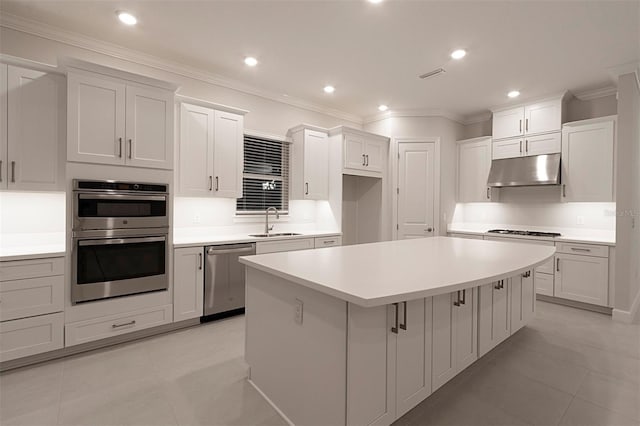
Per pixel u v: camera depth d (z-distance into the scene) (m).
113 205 2.54
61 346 2.33
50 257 2.29
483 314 2.12
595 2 2.25
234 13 2.45
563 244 3.69
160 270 2.78
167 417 1.71
